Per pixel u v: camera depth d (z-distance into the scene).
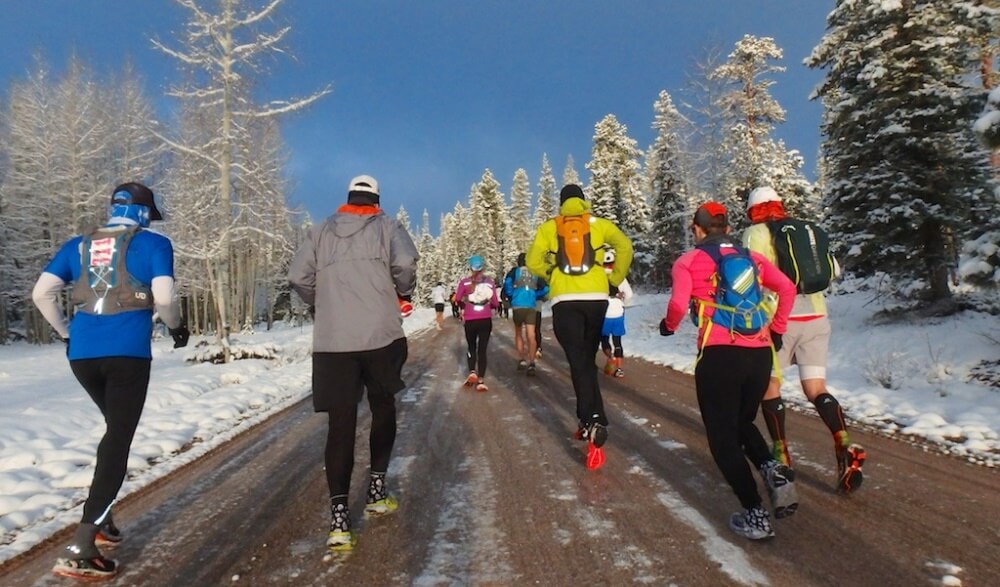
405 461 5.54
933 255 13.17
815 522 3.84
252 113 16.41
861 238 13.45
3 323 38.50
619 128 47.38
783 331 3.96
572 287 5.23
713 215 4.00
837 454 4.31
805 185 24.73
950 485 4.45
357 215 4.06
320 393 3.86
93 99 32.03
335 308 3.88
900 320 12.63
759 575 3.16
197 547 3.79
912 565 3.22
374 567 3.43
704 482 4.67
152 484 5.11
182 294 36.75
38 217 34.56
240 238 18.09
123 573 3.46
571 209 5.32
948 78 13.36
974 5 12.73
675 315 3.82
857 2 13.85
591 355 5.27
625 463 5.25
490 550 3.60
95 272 3.62
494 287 9.62
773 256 4.65
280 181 22.00
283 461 5.73
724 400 3.69
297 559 3.57
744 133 23.19
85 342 3.55
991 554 3.32
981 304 11.99
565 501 4.36
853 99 13.65
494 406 8.05
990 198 12.69
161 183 26.58
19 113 33.00
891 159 13.34
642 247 44.53
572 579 3.20
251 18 15.98
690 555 3.42
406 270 3.98
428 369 12.26
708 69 23.09
